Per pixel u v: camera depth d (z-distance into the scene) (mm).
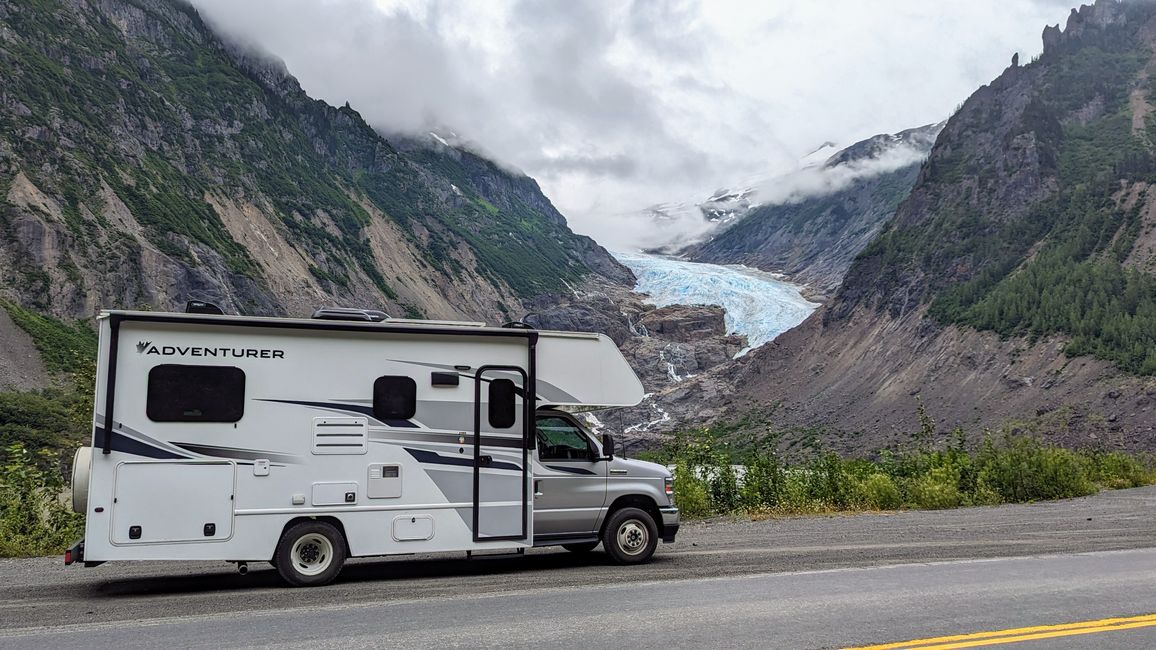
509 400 10508
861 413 132500
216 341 9438
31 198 119000
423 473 10055
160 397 9195
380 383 10000
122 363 9141
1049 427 98875
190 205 153250
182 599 8711
